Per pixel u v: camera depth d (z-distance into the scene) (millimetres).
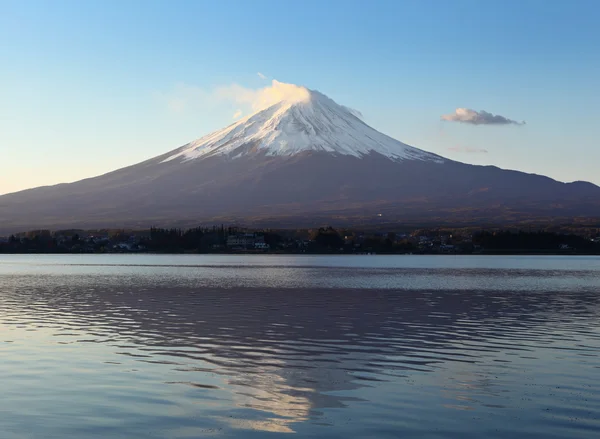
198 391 31609
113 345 44125
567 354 41406
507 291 92000
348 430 26125
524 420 27359
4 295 83188
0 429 26109
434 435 25609
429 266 188125
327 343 45375
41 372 35438
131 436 25422
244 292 88562
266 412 28312
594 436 25531
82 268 168125
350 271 152500
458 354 41281
